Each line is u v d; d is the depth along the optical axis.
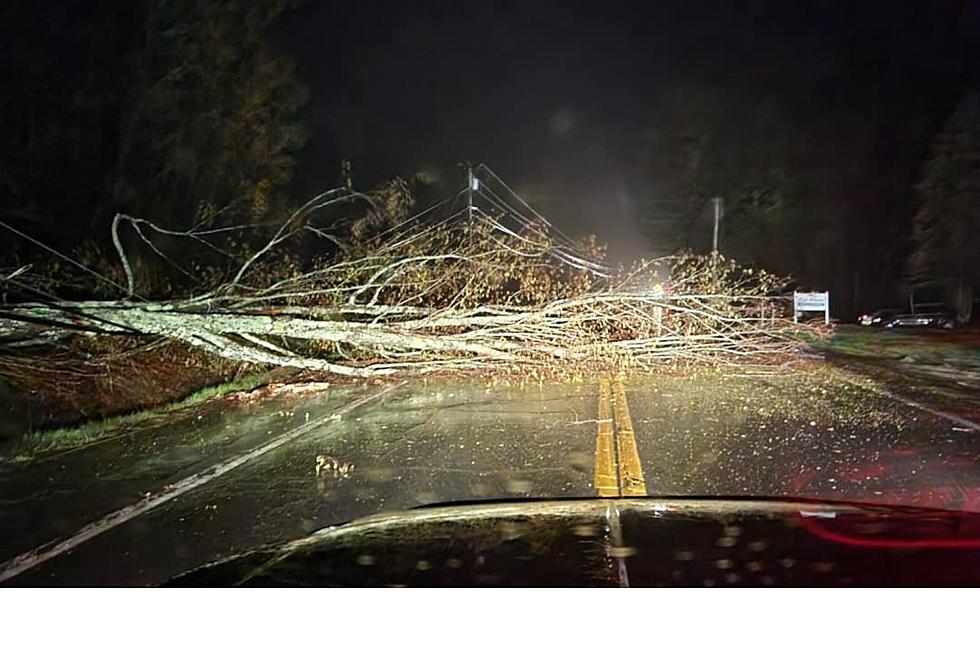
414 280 12.18
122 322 10.73
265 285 13.42
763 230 46.47
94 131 16.59
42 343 10.84
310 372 15.45
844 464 7.91
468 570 3.18
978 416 10.71
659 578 3.03
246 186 19.88
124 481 7.91
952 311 36.91
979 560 3.14
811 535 3.44
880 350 22.20
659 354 12.19
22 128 15.38
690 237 44.31
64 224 16.31
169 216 18.14
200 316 10.85
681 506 4.14
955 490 6.92
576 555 3.27
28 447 9.34
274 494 7.30
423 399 12.88
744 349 13.43
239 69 19.33
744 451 8.55
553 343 11.69
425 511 4.29
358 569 3.27
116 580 5.12
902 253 41.03
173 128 17.81
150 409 11.93
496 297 12.27
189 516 6.67
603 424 10.30
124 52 16.91
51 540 6.07
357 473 8.01
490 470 7.93
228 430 10.55
